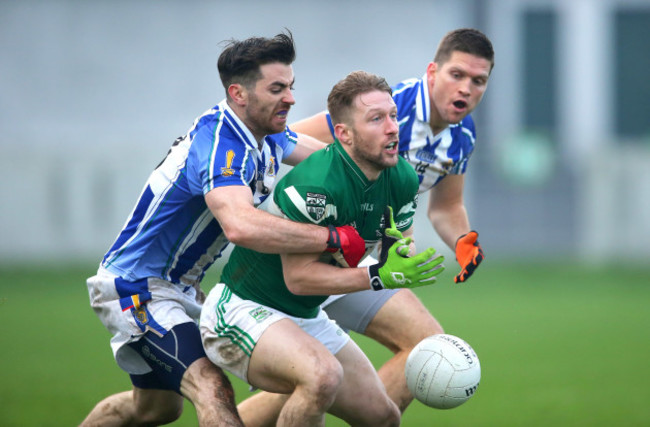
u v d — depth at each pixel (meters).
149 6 74.81
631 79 79.25
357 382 16.50
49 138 74.81
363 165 15.13
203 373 15.91
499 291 53.91
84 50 74.75
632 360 32.53
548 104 79.19
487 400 25.62
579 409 23.95
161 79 75.25
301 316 16.36
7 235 65.62
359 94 14.78
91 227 65.81
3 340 37.16
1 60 74.38
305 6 75.50
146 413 17.92
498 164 68.88
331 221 15.19
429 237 63.94
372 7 75.81
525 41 78.31
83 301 48.66
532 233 68.19
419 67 76.56
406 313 18.30
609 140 79.69
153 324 16.38
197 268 17.23
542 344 36.12
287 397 18.00
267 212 15.32
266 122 15.90
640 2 78.38
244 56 15.64
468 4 77.00
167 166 16.52
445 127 19.20
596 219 67.19
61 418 22.50
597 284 56.25
